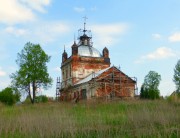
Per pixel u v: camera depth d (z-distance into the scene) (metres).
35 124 14.22
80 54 52.84
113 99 35.28
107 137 12.34
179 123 13.77
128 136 12.31
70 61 52.31
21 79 46.09
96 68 52.22
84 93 47.38
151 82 46.53
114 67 45.50
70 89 52.00
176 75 46.75
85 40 55.91
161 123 13.73
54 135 12.91
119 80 45.41
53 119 15.38
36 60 46.84
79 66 51.53
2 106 34.31
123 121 15.16
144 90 43.38
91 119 16.09
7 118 17.48
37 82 47.28
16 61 46.75
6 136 13.21
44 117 16.03
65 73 55.19
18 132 13.76
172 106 20.38
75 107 26.80
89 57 52.12
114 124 14.80
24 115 17.39
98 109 24.38
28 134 13.19
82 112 21.30
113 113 20.22
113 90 44.44
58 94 56.47
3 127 14.57
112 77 45.09
